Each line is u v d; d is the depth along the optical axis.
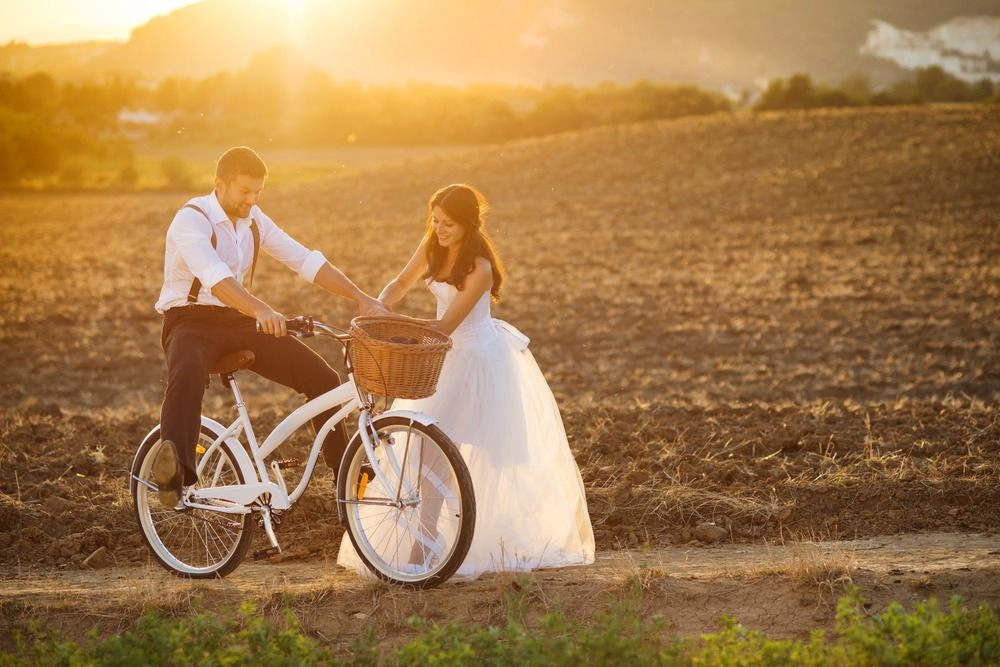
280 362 8.52
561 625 6.30
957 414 13.90
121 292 38.56
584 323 29.25
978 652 5.79
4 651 7.29
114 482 11.40
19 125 175.62
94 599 7.93
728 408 14.47
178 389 8.05
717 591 7.45
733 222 51.69
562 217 56.88
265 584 8.09
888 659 5.73
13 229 72.69
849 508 10.29
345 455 8.20
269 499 8.33
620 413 14.20
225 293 7.90
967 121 78.56
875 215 50.81
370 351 7.38
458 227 8.20
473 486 8.06
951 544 9.15
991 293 31.36
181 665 6.21
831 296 31.91
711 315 29.70
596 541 9.79
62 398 22.31
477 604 7.45
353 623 7.38
